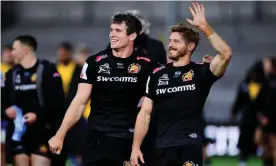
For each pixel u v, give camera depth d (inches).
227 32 2283.5
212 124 1617.9
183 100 687.1
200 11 685.9
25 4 2368.4
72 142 1021.8
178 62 700.0
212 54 2142.0
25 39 889.5
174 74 694.5
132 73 724.7
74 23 2372.0
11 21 2345.0
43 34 2341.3
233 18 2305.6
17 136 895.1
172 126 687.1
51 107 884.6
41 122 890.7
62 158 940.0
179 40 692.7
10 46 1253.1
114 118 729.6
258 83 1397.6
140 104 734.5
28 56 890.7
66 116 722.2
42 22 2374.5
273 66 1263.5
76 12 2391.7
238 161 1566.2
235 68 2181.3
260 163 1544.0
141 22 780.0
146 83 722.8
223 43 674.8
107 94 726.5
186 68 695.1
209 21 2305.6
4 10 2335.1
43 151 893.8
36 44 900.0
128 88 724.7
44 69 886.4
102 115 732.0
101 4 2389.3
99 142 729.6
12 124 906.7
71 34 2337.6
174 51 695.1
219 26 2294.5
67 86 1298.0
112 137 726.5
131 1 2359.7
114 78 722.8
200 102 688.4
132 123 732.0
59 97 890.1
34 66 890.1
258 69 1398.9
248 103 1402.6
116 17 727.7
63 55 1302.9
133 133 730.2
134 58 729.0
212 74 684.1
